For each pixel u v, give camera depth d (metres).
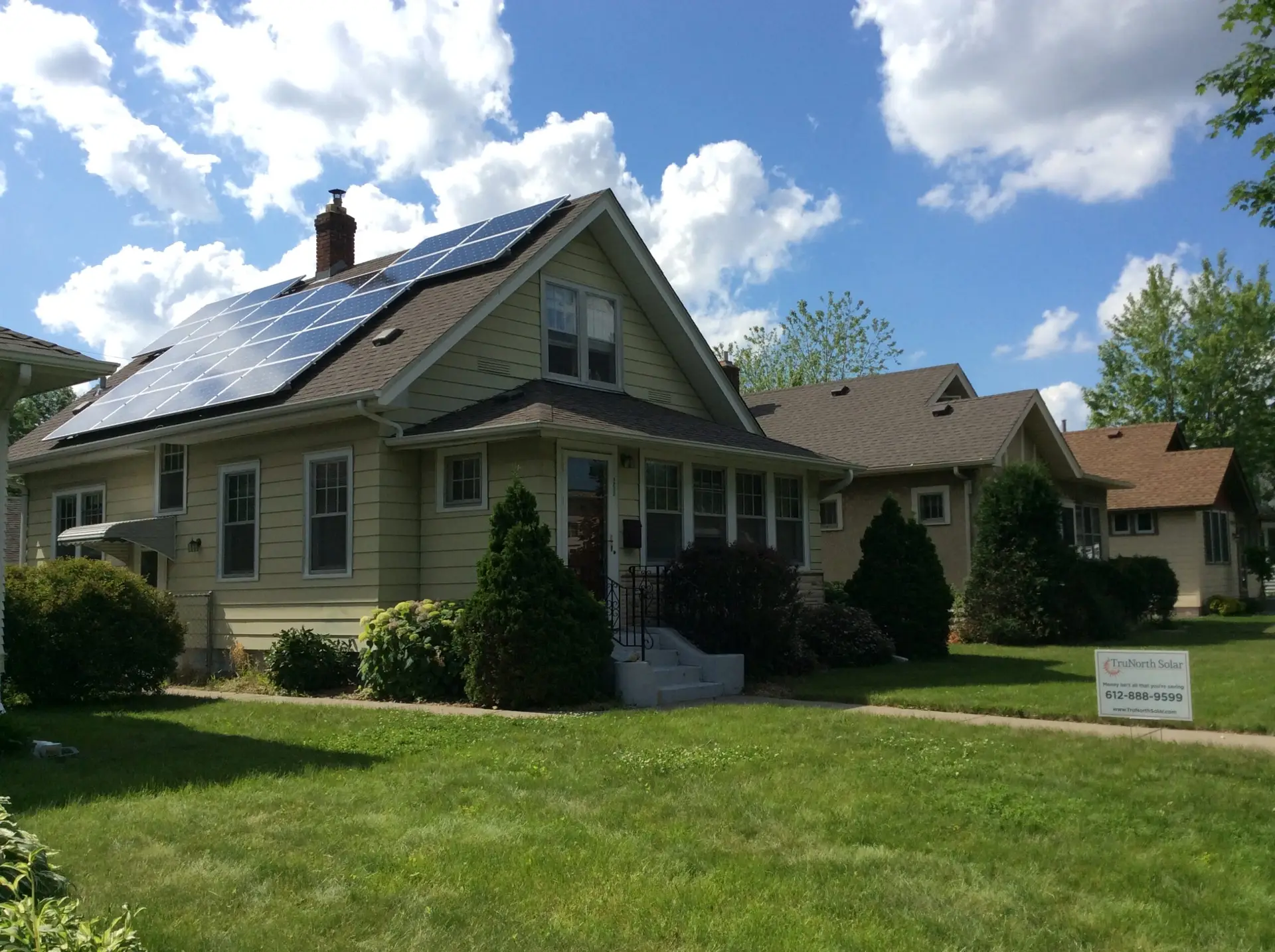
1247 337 45.22
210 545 16.17
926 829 6.14
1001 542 21.03
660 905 4.83
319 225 21.30
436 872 5.28
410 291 16.47
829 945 4.38
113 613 12.98
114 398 18.19
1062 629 20.45
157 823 6.20
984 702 11.52
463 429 13.42
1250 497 35.97
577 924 4.60
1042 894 5.06
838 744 8.77
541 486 13.45
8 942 2.89
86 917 4.49
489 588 12.05
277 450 15.30
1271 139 14.80
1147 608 24.12
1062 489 27.22
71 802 6.77
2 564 10.48
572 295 16.88
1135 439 35.47
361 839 5.88
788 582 14.80
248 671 15.20
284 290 20.48
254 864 5.38
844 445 26.30
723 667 13.38
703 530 16.17
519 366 15.81
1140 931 4.61
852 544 25.48
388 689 12.89
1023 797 6.88
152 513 17.38
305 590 14.73
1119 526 32.97
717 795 6.95
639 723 10.09
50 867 4.11
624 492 14.75
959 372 29.03
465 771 7.78
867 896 4.99
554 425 12.84
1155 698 9.81
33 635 12.41
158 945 4.26
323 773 7.73
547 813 6.50
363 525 14.12
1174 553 31.86
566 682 11.94
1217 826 6.22
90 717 11.19
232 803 6.73
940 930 4.57
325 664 13.98
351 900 4.87
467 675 12.14
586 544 14.18
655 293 17.69
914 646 17.59
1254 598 36.75
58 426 20.05
